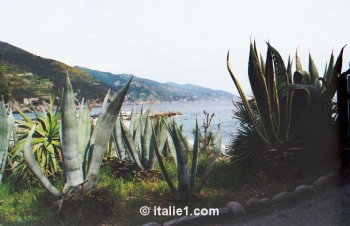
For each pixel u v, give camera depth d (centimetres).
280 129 681
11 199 569
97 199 462
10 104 645
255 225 436
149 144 739
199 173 752
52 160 649
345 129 637
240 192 589
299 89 669
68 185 464
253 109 750
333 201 509
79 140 499
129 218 467
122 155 827
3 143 554
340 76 640
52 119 664
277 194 536
